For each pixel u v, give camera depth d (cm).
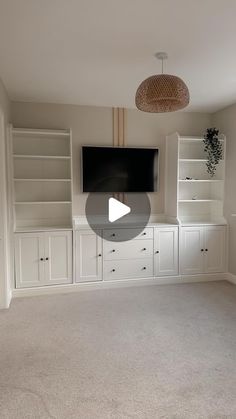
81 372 217
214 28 229
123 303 349
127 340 263
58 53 269
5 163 342
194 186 468
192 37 242
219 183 448
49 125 416
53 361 231
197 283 426
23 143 407
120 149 431
